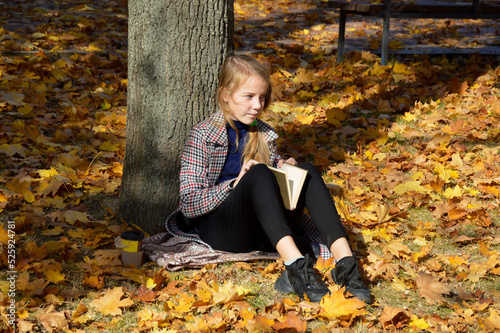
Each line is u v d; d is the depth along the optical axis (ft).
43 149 15.21
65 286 9.56
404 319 8.71
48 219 11.88
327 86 21.42
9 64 20.86
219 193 9.93
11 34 24.20
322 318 8.65
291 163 10.59
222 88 10.14
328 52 26.16
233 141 10.60
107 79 21.30
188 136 11.48
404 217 12.42
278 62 24.13
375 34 30.14
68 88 19.75
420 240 11.44
